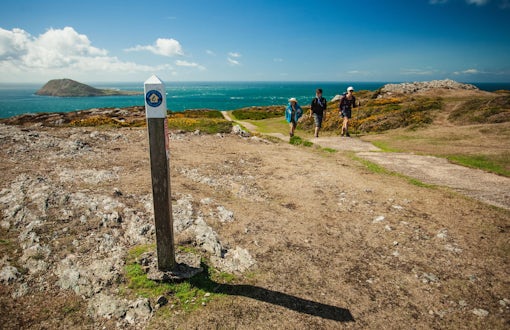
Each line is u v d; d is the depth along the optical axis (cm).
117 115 3988
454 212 689
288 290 445
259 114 5597
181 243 532
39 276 423
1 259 447
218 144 1343
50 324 352
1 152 965
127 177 819
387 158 1191
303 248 556
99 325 357
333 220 664
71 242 499
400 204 736
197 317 379
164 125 379
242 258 511
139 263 457
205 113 5675
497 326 388
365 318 400
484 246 559
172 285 426
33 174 780
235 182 866
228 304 405
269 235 593
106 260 464
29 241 488
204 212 656
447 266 506
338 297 437
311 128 2583
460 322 395
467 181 918
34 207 582
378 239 591
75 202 618
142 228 556
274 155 1182
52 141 1140
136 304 385
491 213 683
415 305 425
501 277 479
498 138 1453
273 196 786
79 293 400
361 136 1775
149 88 366
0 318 352
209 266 480
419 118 2136
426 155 1232
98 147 1139
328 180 903
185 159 1062
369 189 830
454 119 2080
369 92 5253
